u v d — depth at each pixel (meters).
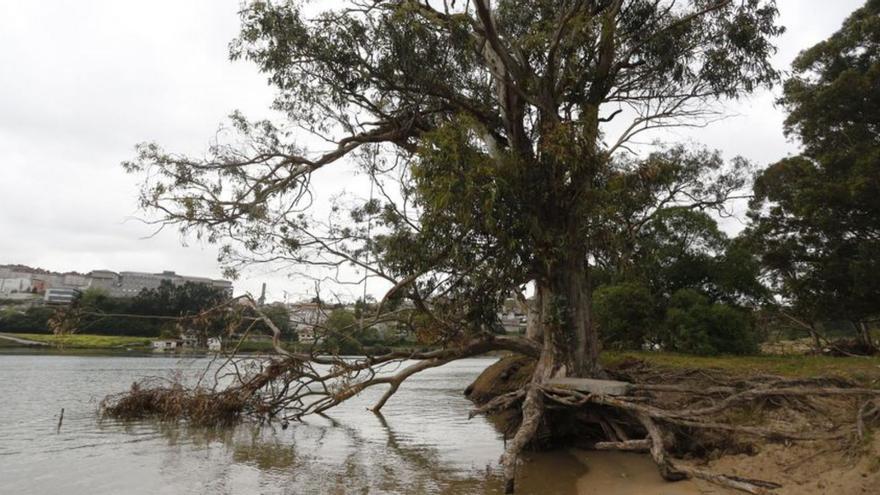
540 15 16.38
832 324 44.12
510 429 14.27
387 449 13.35
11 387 24.38
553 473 10.50
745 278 24.34
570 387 11.56
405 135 16.09
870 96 22.12
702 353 21.75
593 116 12.72
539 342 14.71
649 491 8.55
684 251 25.41
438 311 14.05
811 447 8.83
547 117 13.60
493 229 11.39
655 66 15.20
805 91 24.62
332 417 19.38
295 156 16.44
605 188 12.37
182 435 14.66
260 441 14.12
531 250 12.33
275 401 17.09
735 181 26.59
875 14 23.81
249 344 19.58
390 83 15.00
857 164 20.97
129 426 15.76
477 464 11.54
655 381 14.72
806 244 25.52
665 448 10.36
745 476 8.52
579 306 13.30
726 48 14.66
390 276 15.42
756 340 26.64
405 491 9.20
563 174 12.21
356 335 19.03
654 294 24.98
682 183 25.83
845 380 11.50
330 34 14.21
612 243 12.84
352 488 9.41
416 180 11.52
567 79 14.05
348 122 16.42
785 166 25.56
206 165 16.20
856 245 23.12
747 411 11.27
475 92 15.59
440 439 14.97
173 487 9.33
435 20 14.00
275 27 14.01
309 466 11.21
